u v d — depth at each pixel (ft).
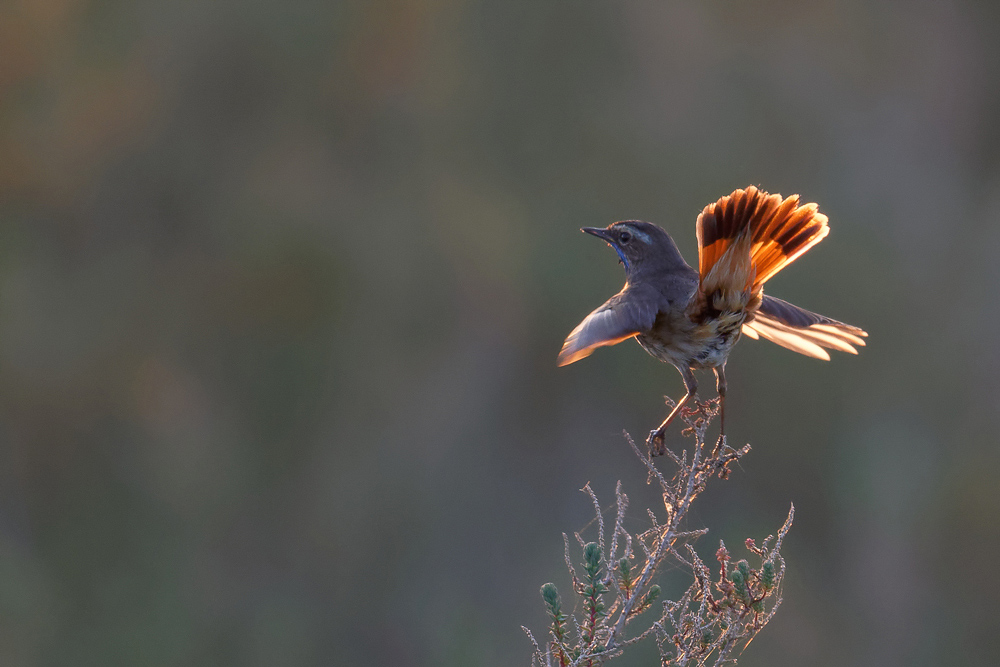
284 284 59.47
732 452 14.76
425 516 58.08
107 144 61.52
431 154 64.23
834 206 67.87
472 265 61.26
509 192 63.77
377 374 59.57
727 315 16.35
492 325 61.52
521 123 64.44
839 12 70.44
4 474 54.75
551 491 59.16
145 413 57.77
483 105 64.75
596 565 13.44
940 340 65.92
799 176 67.67
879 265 65.41
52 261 60.08
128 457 56.65
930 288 68.28
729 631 13.53
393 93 64.69
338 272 59.72
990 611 57.16
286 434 58.03
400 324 60.64
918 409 62.75
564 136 64.13
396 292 60.75
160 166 61.36
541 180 63.82
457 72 64.69
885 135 71.82
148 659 51.24
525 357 61.00
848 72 71.20
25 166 60.08
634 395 58.80
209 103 62.49
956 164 76.54
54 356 57.06
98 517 55.06
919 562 58.59
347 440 58.75
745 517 57.88
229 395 58.90
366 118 64.39
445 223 61.93
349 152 64.28
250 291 59.52
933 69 75.56
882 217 69.92
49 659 50.03
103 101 61.46
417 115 64.59
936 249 70.79
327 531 57.06
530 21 64.59
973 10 77.10
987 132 77.66
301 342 58.95
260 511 56.65
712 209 15.90
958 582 57.82
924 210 71.10
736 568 13.84
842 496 58.80
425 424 59.67
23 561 51.98
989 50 76.79
